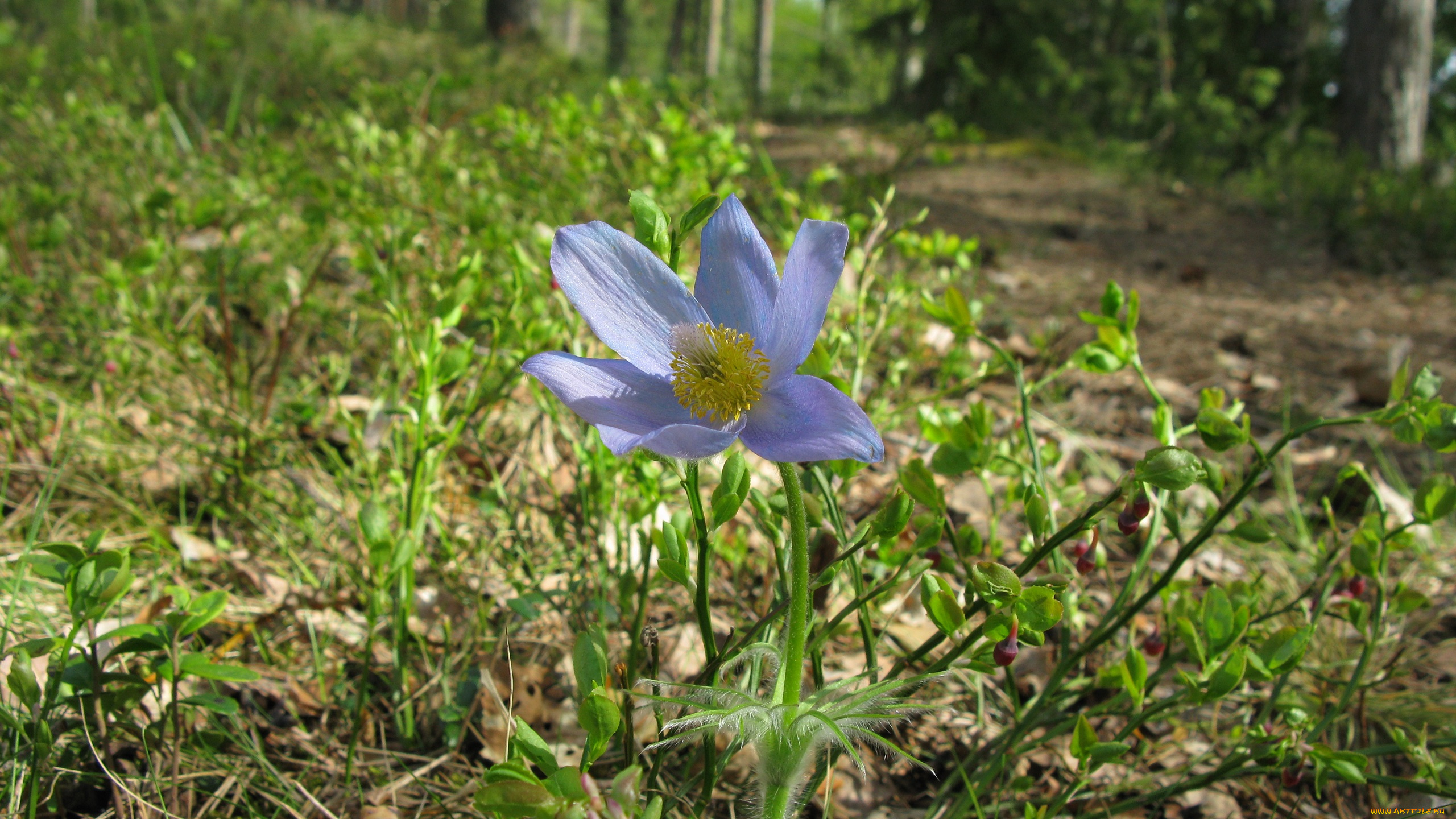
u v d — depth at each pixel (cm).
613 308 19
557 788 16
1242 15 251
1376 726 33
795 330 18
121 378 43
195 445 38
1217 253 104
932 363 54
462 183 53
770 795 19
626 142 58
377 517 25
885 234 48
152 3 164
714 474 35
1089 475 49
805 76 404
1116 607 27
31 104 69
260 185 59
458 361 29
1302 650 24
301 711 29
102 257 49
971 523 43
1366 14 182
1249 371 65
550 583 36
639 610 28
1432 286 95
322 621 33
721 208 20
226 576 35
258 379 47
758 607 34
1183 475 20
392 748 28
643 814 16
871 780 29
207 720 27
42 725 21
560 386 18
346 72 90
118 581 21
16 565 32
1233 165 177
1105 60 253
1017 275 86
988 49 248
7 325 45
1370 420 22
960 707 32
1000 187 133
